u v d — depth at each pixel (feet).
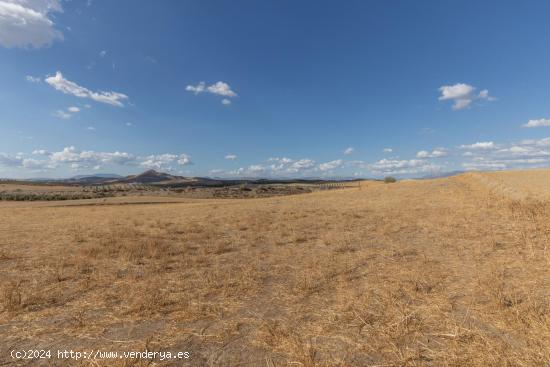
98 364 12.07
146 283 21.97
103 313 16.93
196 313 16.80
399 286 20.31
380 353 12.57
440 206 70.44
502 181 111.04
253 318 16.17
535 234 34.71
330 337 13.98
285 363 12.03
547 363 11.41
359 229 44.88
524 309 15.84
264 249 33.55
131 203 152.25
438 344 13.08
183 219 62.23
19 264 27.12
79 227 52.01
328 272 24.09
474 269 23.53
